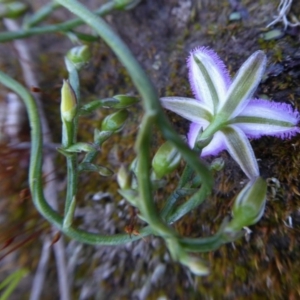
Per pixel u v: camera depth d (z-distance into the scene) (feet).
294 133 0.19
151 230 0.17
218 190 0.23
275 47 0.22
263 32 0.22
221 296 0.23
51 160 0.27
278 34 0.22
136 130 0.25
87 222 0.26
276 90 0.21
